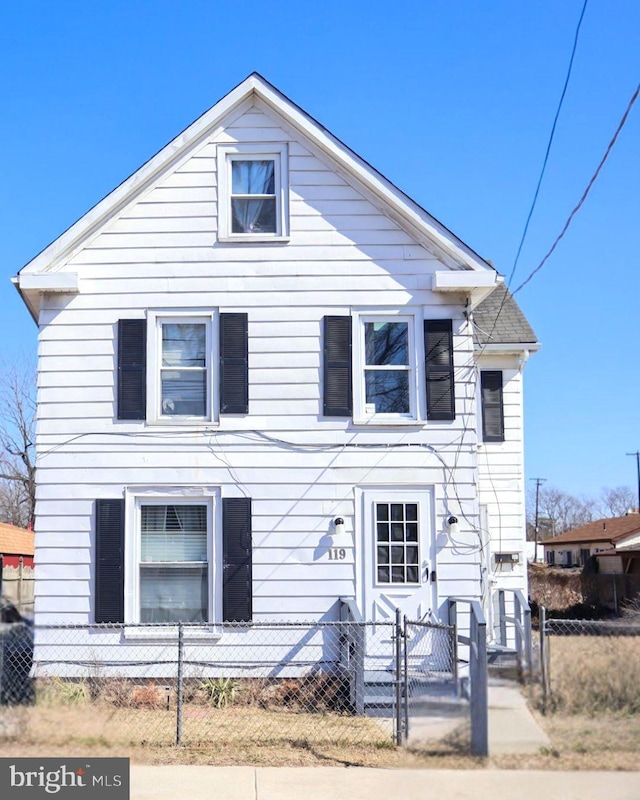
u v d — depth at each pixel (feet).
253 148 49.55
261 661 46.16
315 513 47.47
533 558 207.31
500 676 36.76
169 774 30.53
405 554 47.47
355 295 48.73
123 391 47.83
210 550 47.26
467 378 48.78
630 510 221.05
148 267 48.73
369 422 47.98
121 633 46.26
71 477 47.39
